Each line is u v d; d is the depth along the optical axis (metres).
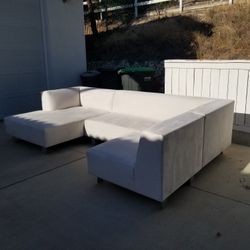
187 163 2.43
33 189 2.67
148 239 1.93
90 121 3.69
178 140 2.23
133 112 3.87
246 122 3.59
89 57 11.30
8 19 5.20
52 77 5.96
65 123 3.62
